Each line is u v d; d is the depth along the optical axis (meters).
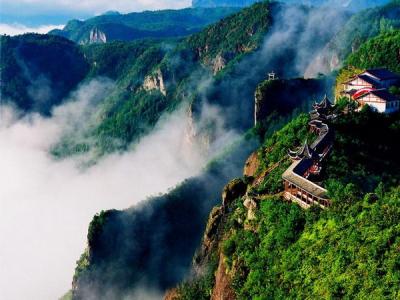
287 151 110.56
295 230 83.50
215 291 95.31
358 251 70.81
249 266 85.88
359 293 65.62
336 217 78.81
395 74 140.75
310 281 72.88
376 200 78.69
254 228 92.69
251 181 115.00
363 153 100.50
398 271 64.56
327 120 113.50
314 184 87.31
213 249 112.12
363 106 117.62
